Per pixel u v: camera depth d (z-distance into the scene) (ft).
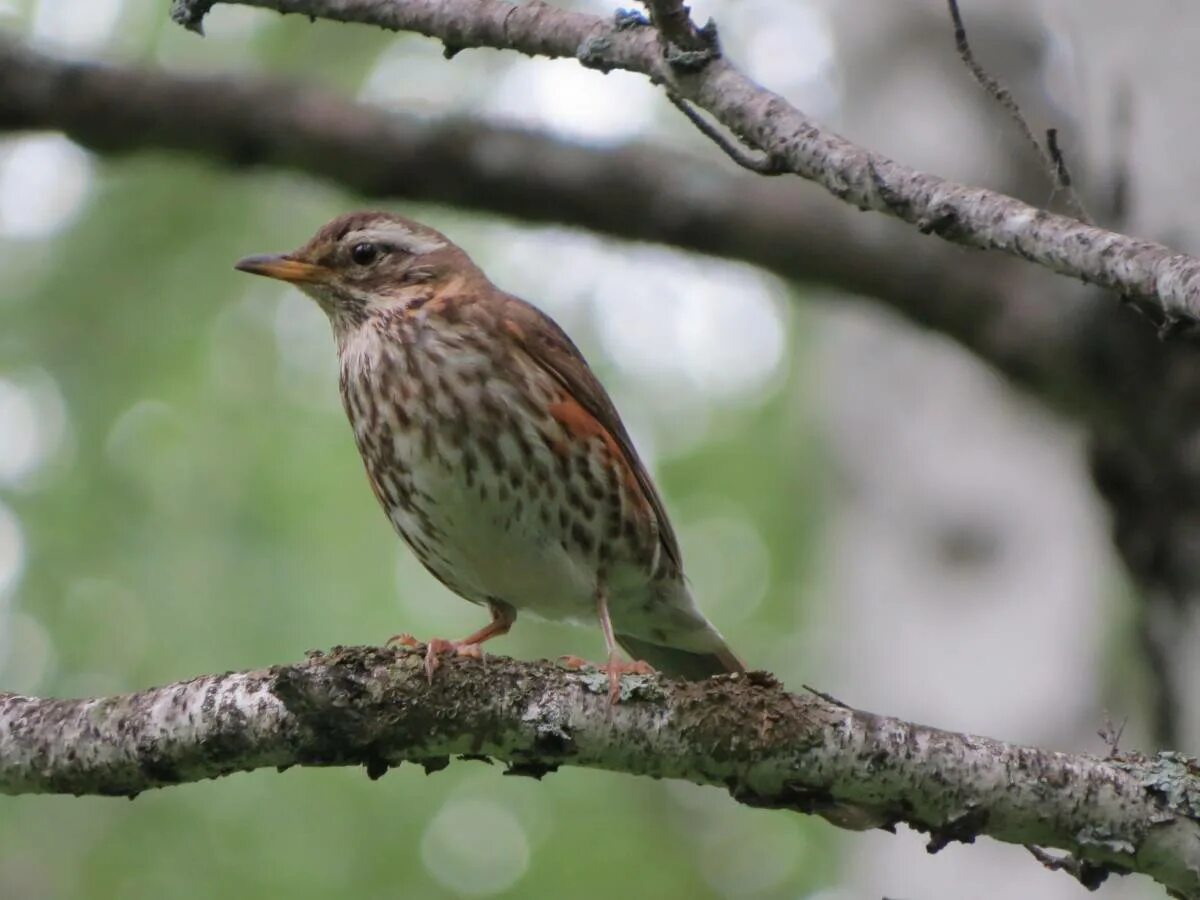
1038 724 38.73
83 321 51.19
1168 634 37.17
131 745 24.47
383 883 45.98
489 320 34.04
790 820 53.78
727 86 24.91
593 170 42.86
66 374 50.42
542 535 34.04
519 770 24.80
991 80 24.97
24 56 43.21
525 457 33.47
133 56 45.80
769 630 55.31
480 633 35.06
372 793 47.14
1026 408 41.55
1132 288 22.11
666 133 57.88
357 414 34.91
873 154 23.99
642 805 52.03
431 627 48.98
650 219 42.73
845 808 24.17
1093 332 38.11
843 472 43.62
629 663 28.02
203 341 52.08
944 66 45.39
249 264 36.17
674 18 24.82
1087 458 38.91
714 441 56.85
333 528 49.73
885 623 41.16
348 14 27.53
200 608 46.57
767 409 57.21
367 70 55.16
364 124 43.29
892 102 45.44
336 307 35.99
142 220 52.26
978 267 40.42
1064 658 39.06
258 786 46.47
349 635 47.32
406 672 24.58
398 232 35.83
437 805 47.88
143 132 43.68
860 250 41.04
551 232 44.42
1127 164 35.37
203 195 52.47
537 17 26.43
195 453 49.83
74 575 46.80
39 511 47.67
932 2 45.91
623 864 49.21
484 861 48.47
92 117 43.37
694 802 53.42
